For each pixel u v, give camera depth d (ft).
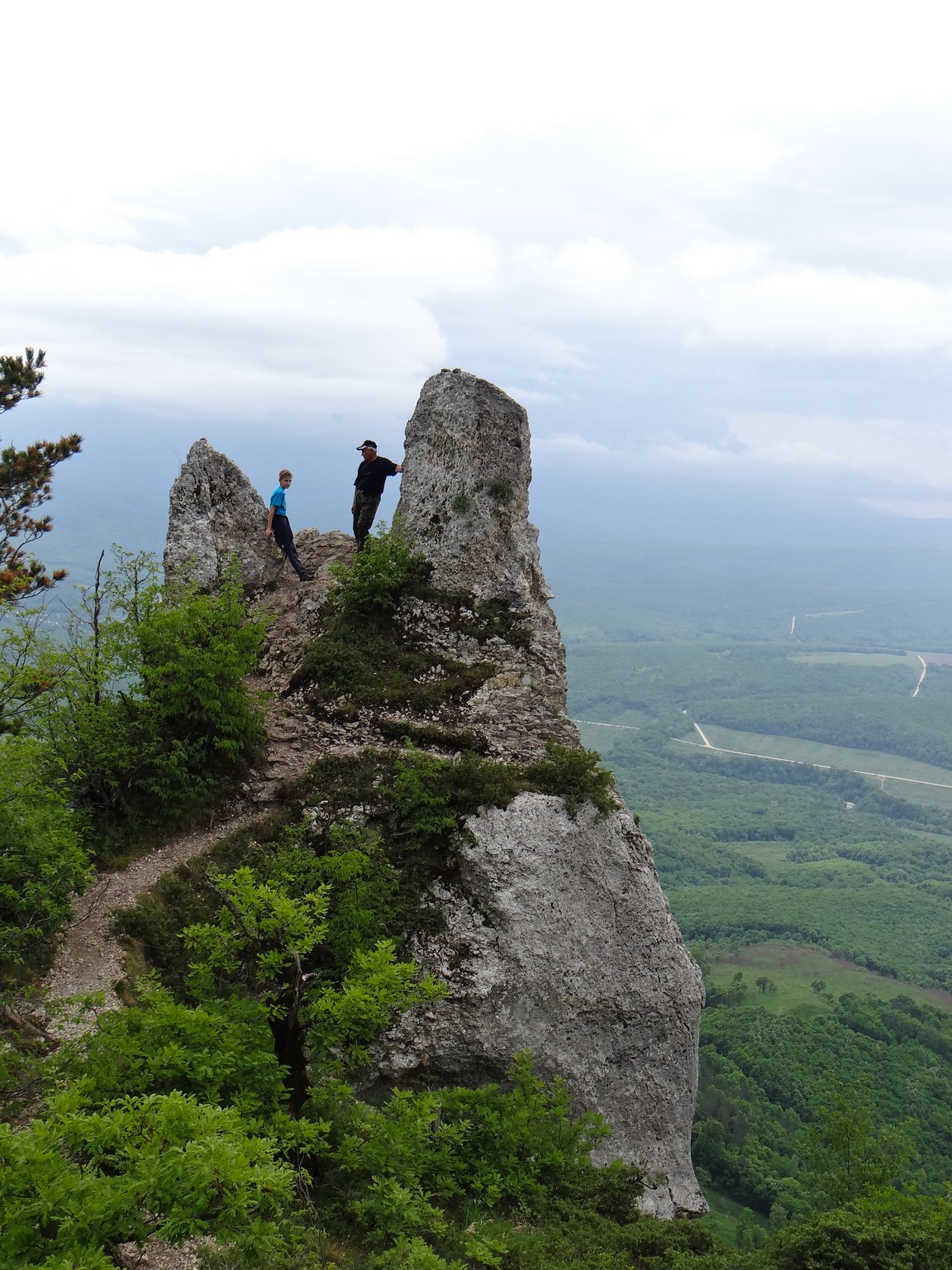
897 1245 50.24
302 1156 41.42
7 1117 37.52
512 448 83.51
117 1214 28.07
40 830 51.34
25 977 47.26
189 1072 38.27
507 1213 49.65
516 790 63.93
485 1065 58.03
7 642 55.93
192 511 91.76
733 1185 199.21
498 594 81.30
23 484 92.27
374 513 89.20
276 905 41.98
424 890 60.44
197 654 65.51
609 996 62.49
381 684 75.51
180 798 63.52
